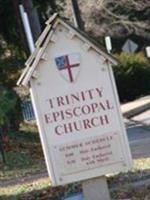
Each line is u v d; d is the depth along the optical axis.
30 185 14.80
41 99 10.87
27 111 33.25
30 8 26.80
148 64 53.22
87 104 10.91
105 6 56.81
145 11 58.56
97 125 10.91
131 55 53.22
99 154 10.94
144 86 52.47
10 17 29.00
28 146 24.34
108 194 11.07
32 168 18.70
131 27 58.53
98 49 10.88
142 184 13.04
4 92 21.44
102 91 10.92
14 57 28.88
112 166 10.97
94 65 10.91
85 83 10.91
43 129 10.88
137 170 14.34
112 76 10.93
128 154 10.97
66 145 10.89
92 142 10.91
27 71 10.85
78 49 10.90
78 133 10.91
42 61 10.86
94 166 10.95
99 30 57.16
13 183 16.05
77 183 13.42
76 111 10.90
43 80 10.87
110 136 10.94
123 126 10.95
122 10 57.66
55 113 10.88
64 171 10.91
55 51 10.88
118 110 10.94
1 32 29.31
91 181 11.04
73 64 10.88
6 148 23.03
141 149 19.92
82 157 10.92
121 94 52.53
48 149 10.88
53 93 10.88
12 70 28.52
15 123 28.69
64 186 13.52
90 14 56.47
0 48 29.09
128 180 13.55
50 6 30.25
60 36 10.88
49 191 13.58
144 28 58.69
